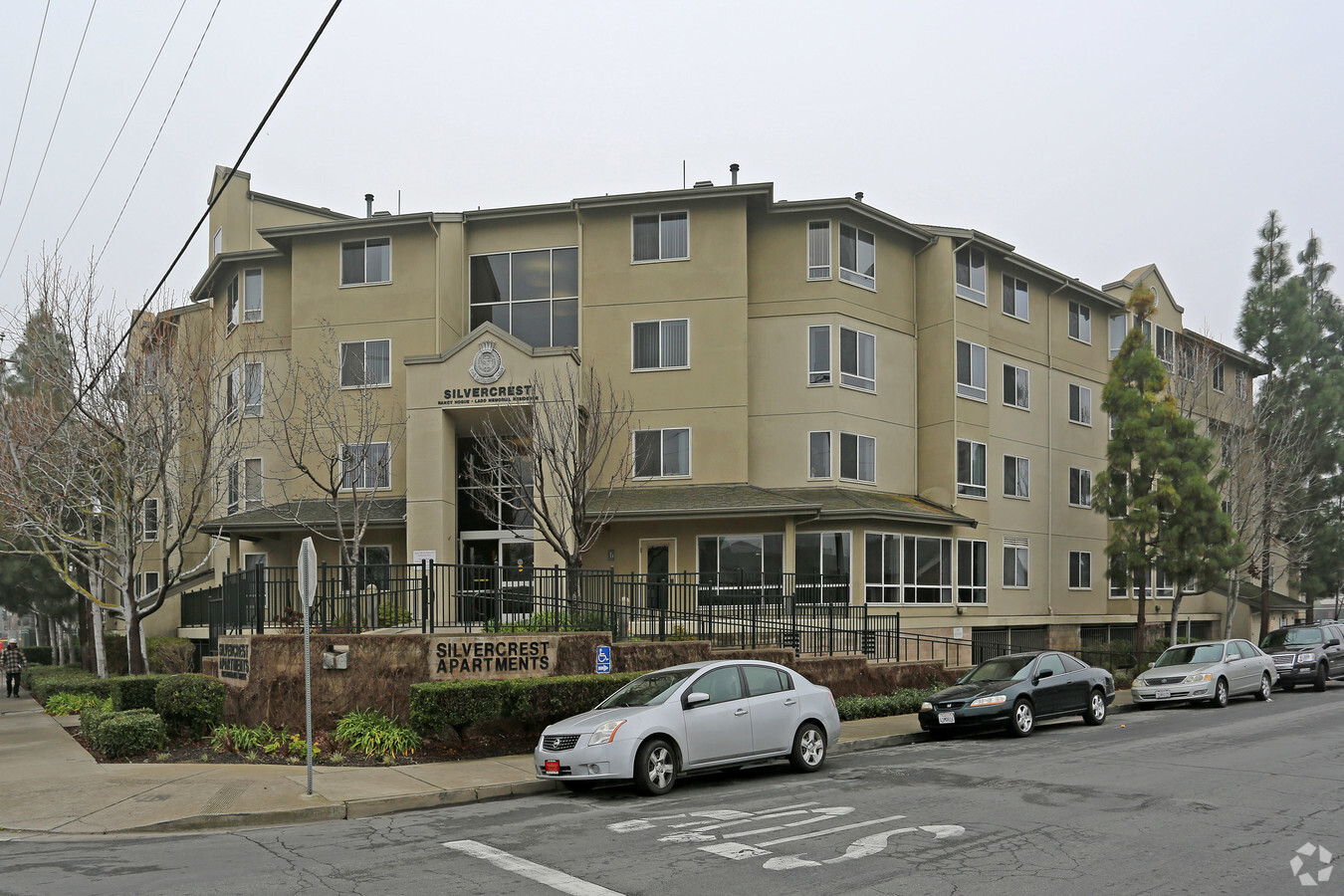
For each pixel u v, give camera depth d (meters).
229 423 23.56
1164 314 39.06
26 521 22.81
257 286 30.38
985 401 31.30
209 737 15.31
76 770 13.24
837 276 28.42
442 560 25.61
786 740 13.09
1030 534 32.94
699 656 17.78
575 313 28.64
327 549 28.66
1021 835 9.12
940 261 30.44
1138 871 7.81
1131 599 36.59
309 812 10.66
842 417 28.09
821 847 8.70
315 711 15.01
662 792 11.67
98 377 20.61
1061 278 34.47
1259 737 16.33
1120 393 29.48
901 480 29.75
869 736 16.91
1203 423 36.94
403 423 27.95
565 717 15.30
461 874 7.96
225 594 17.92
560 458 22.55
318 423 27.98
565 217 28.97
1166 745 15.55
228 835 9.77
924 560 28.45
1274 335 35.78
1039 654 18.73
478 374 25.92
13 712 23.61
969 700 17.25
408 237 29.05
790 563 26.03
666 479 27.70
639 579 25.25
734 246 28.06
